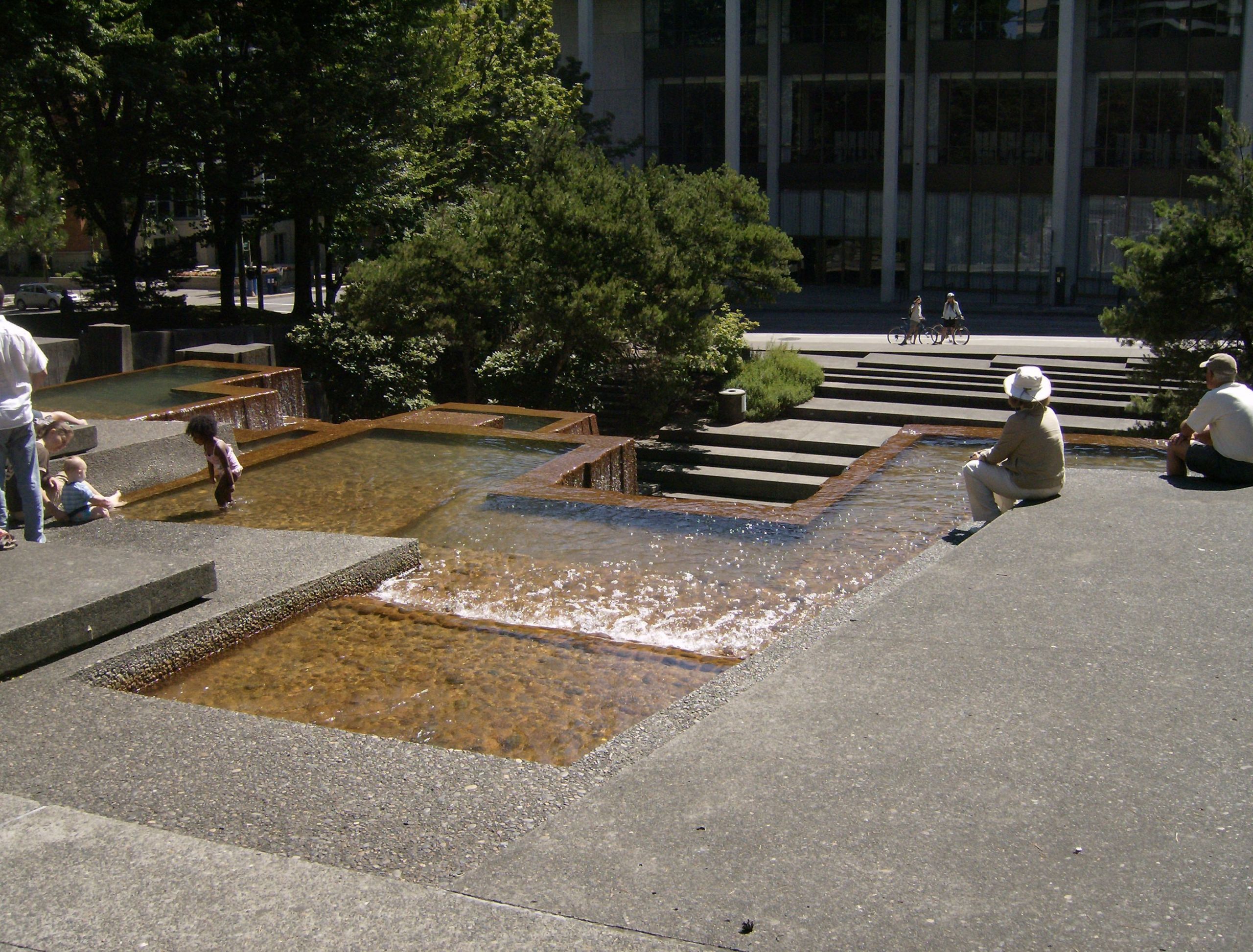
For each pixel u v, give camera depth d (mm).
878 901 2555
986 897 2555
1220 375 6754
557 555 8211
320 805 3521
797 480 23344
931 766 3162
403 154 27438
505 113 32844
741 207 27344
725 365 28719
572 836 2900
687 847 2807
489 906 2643
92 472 9805
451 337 24250
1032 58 48656
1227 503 6004
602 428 27141
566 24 57844
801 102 53781
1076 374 29297
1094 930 2426
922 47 50250
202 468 11250
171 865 2975
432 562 8031
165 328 28875
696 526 8992
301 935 2611
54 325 28312
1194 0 45531
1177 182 47312
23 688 4613
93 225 34000
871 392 28516
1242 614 4285
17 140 24969
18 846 3109
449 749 3914
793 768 3186
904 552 8258
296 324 26641
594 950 2441
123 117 26516
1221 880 2598
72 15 23531
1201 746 3236
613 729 5344
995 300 49281
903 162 52531
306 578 6734
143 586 5715
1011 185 50312
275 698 5637
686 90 55688
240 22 27141
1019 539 5414
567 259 22609
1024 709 3506
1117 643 4027
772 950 2404
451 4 29484
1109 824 2840
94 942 2633
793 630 4836
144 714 4309
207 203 28906
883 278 49781
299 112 26047
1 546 6238
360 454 11867
